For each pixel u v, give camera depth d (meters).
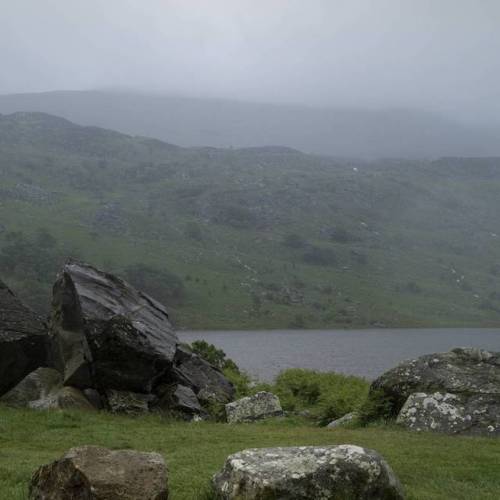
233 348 157.00
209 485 10.87
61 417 20.81
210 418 24.88
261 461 9.92
